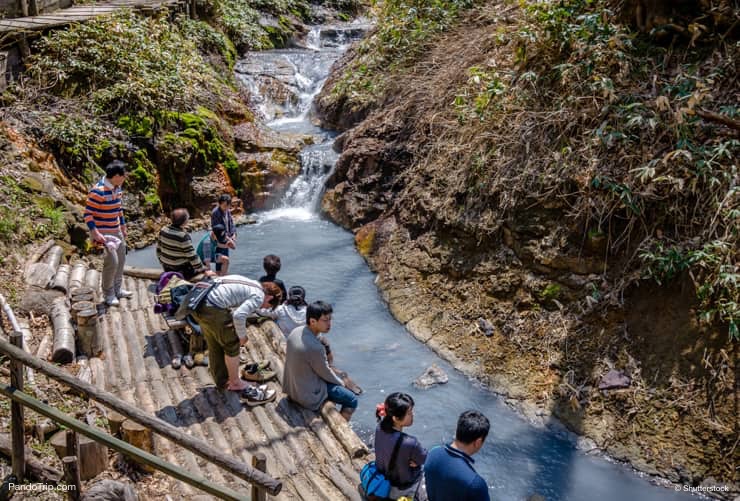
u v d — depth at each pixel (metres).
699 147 6.19
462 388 6.59
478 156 8.10
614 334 6.28
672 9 7.16
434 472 3.47
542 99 7.86
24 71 10.08
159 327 6.75
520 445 5.78
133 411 4.00
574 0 8.05
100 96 10.23
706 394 5.51
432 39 11.77
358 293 8.49
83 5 13.38
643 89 6.98
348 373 6.82
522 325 6.90
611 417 5.84
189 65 12.08
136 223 9.86
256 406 5.56
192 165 10.74
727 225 5.82
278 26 17.52
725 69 6.60
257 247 9.79
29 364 4.10
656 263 6.20
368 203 10.18
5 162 8.35
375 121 10.92
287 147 11.77
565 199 6.96
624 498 5.16
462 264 7.82
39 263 7.16
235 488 4.57
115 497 4.04
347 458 5.01
